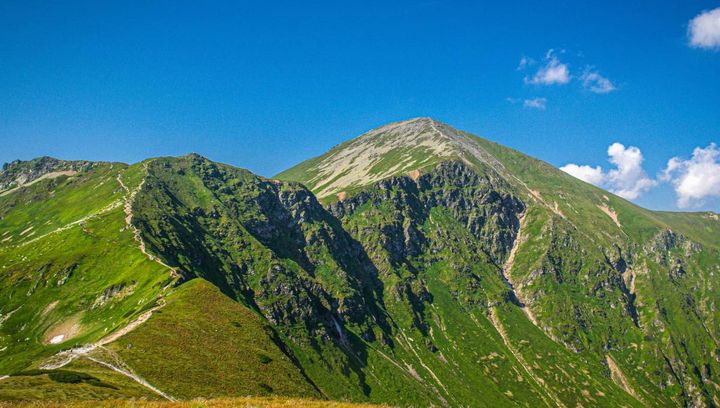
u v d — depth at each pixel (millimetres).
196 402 47656
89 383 67938
